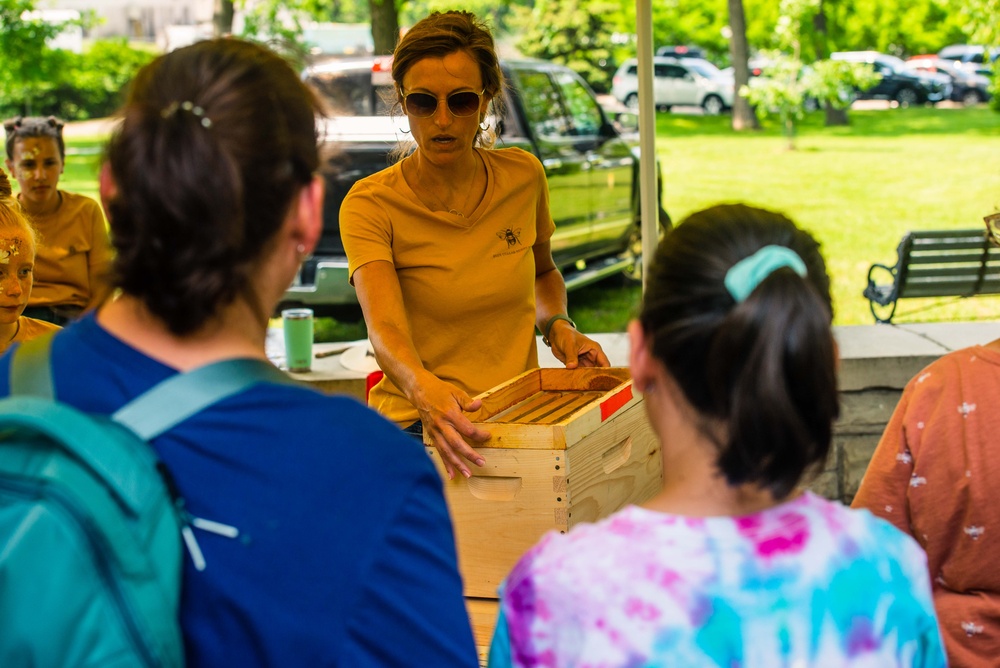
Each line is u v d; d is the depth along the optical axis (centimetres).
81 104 2348
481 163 239
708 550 105
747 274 101
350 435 98
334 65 709
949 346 393
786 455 101
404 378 207
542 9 2875
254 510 94
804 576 104
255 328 105
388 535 96
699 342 102
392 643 95
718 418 103
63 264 408
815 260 108
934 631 110
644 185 341
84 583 86
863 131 2275
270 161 97
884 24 2827
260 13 1681
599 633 104
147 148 93
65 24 1666
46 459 89
